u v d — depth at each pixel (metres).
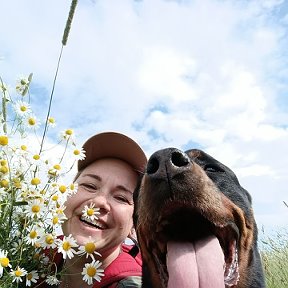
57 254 0.39
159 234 0.31
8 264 0.30
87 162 0.46
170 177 0.29
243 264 0.34
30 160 0.33
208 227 0.32
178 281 0.29
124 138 0.45
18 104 0.34
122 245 0.49
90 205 0.40
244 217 0.34
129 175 0.45
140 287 0.39
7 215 0.32
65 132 0.36
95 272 0.35
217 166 0.36
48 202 0.34
